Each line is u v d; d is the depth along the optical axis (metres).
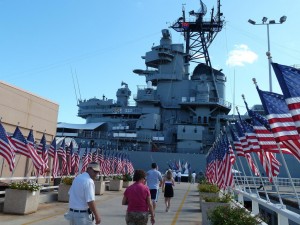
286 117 7.41
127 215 6.54
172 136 51.06
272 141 9.42
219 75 54.94
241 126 12.61
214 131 50.00
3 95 19.31
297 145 7.27
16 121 20.55
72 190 5.40
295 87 6.38
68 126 53.47
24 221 10.41
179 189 31.56
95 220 5.38
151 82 55.31
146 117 51.31
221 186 14.97
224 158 14.46
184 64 57.94
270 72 33.53
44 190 18.38
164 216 13.17
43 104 23.88
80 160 24.58
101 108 57.22
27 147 14.43
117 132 53.31
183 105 51.91
